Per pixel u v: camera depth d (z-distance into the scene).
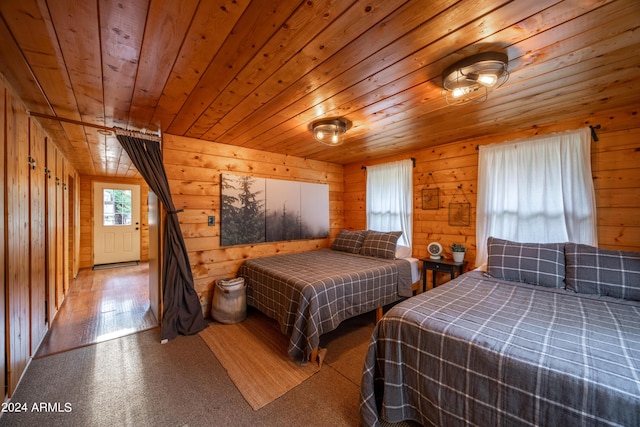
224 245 3.14
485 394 1.15
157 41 1.27
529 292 1.95
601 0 1.01
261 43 1.29
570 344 1.19
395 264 2.99
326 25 1.17
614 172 2.19
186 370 2.02
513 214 2.66
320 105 2.05
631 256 1.88
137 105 2.03
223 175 3.14
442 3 1.04
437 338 1.33
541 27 1.17
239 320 2.90
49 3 1.02
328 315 2.23
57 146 3.18
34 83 1.67
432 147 3.38
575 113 2.26
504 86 1.75
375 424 1.42
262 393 1.77
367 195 4.12
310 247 4.07
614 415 0.89
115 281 4.60
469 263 3.03
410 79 1.66
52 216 2.86
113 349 2.31
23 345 1.92
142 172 2.56
